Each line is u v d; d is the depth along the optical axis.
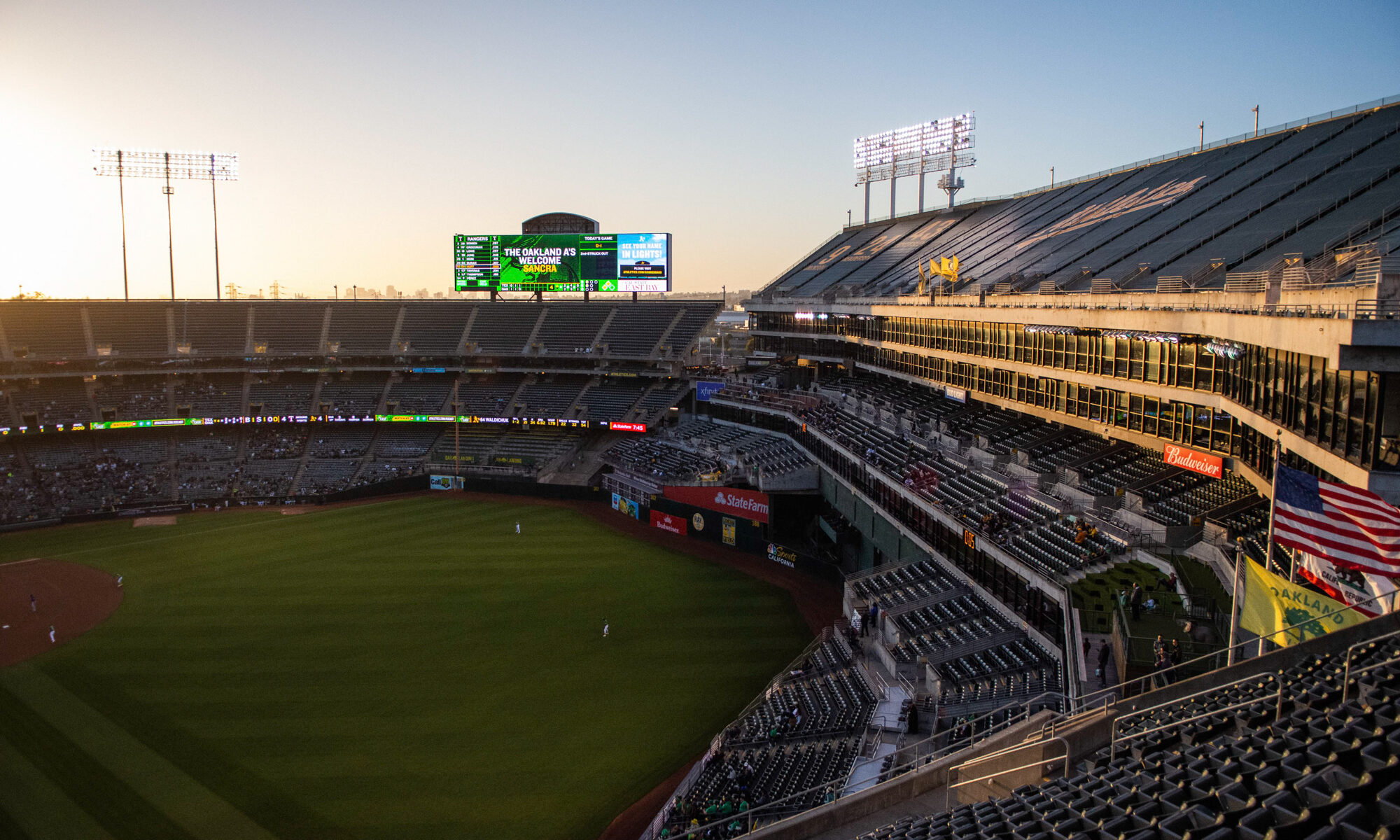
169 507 78.31
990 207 80.69
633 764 33.31
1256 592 20.61
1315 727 15.10
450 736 35.44
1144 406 35.81
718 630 47.59
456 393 90.44
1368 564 18.39
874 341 70.38
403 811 30.09
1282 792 13.01
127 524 73.88
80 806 30.39
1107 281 42.41
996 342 48.81
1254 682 19.20
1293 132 49.56
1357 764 13.23
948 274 56.78
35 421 85.25
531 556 62.53
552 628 47.69
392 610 50.66
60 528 72.88
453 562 60.97
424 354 100.00
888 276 77.25
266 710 37.56
